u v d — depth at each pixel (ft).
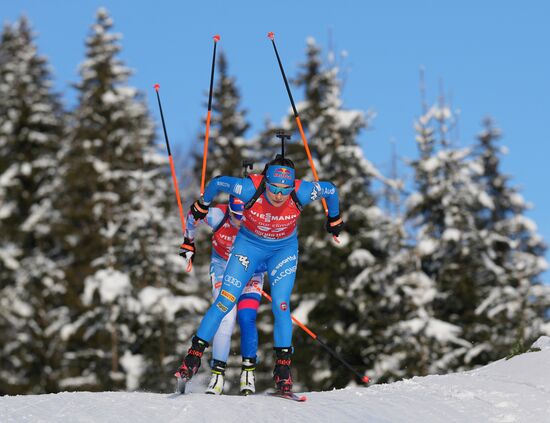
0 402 25.84
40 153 148.15
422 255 109.81
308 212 108.88
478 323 113.39
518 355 32.94
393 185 111.65
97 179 128.36
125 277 118.32
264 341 109.70
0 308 129.59
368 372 102.27
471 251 117.19
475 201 125.70
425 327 101.45
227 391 109.50
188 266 29.19
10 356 128.67
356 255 104.17
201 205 27.40
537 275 125.49
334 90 114.21
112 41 140.87
